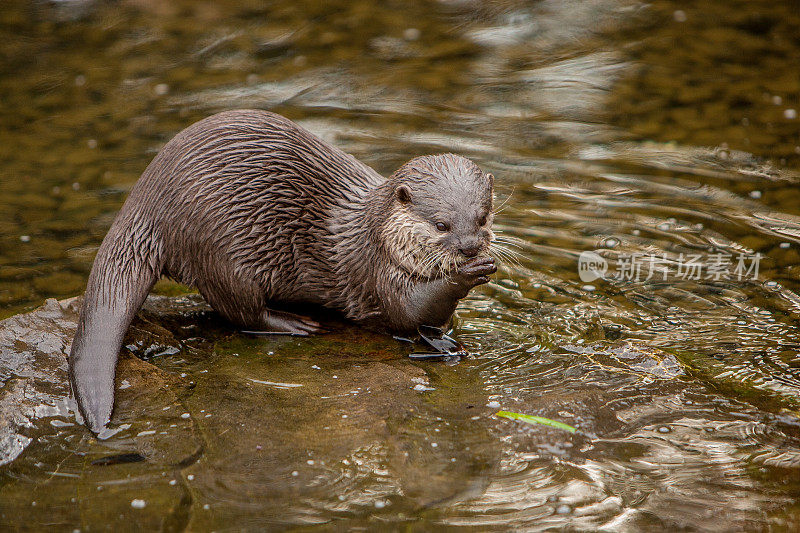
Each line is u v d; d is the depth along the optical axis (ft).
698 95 51.70
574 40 60.39
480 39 60.80
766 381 28.71
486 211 30.86
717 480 24.17
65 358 29.50
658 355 29.78
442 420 26.68
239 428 26.37
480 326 32.60
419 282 31.24
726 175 42.86
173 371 29.91
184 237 31.30
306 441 25.73
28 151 46.29
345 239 32.99
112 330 29.27
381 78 55.16
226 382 29.09
